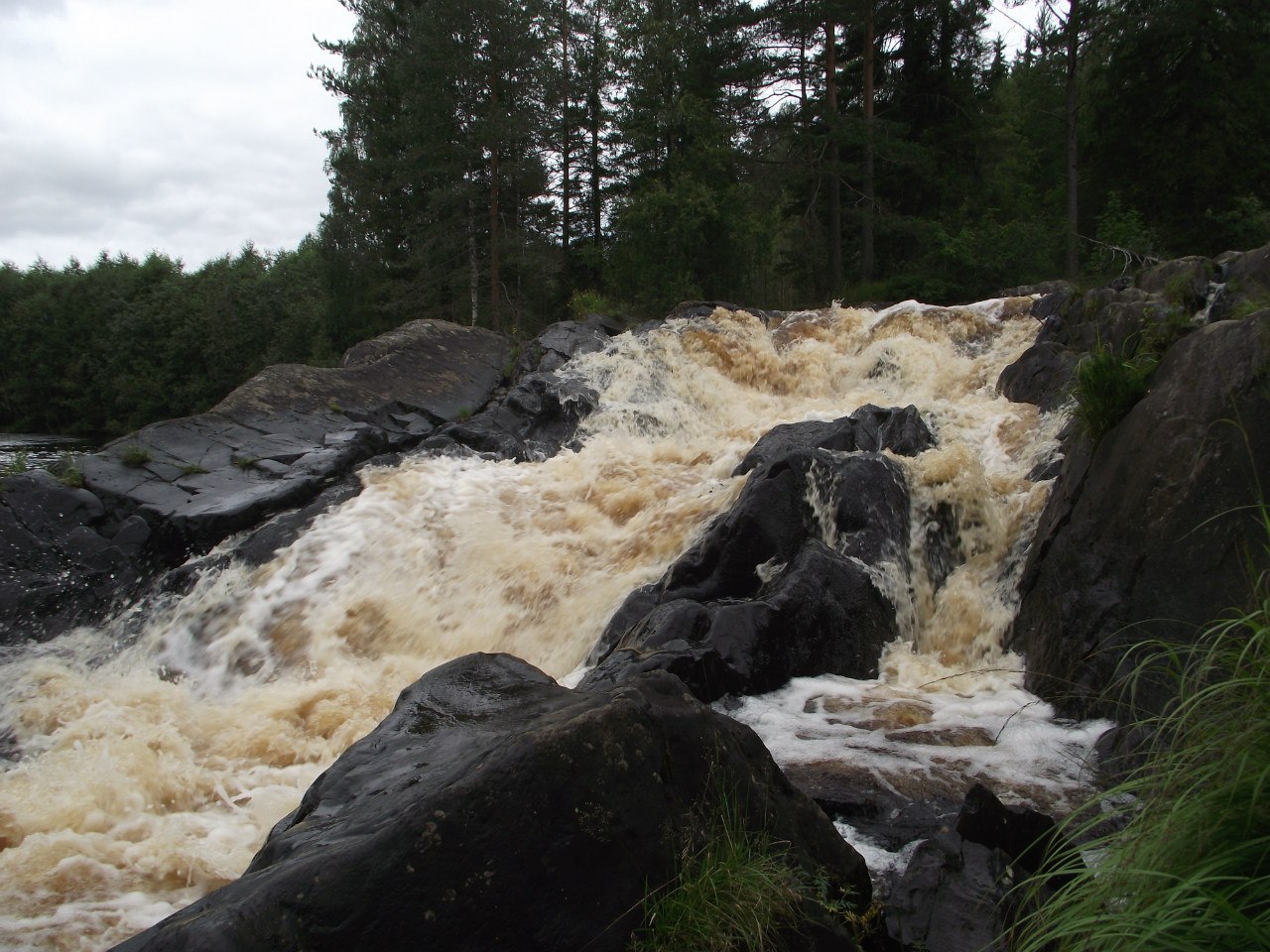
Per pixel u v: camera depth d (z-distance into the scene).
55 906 5.81
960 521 9.52
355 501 12.58
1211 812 2.83
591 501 12.65
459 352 18.11
